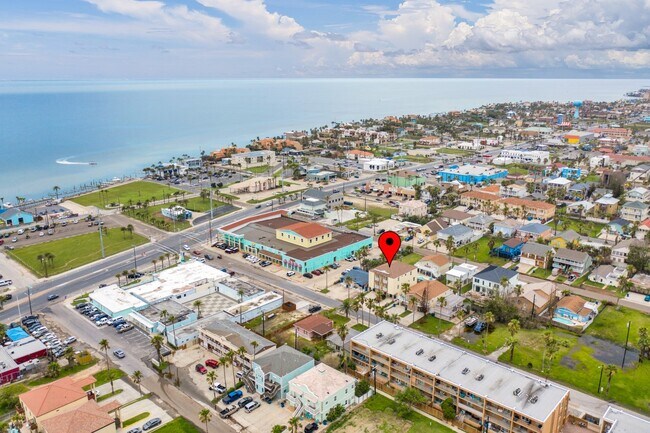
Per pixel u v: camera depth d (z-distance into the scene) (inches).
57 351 4867.1
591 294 6200.8
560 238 7598.4
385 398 4168.3
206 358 4795.8
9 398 4055.1
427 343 4471.0
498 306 5526.6
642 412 3922.2
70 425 3376.0
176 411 3969.0
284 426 3759.8
